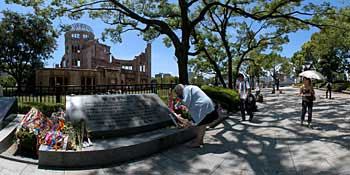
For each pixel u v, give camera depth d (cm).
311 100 891
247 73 4397
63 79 3014
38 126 577
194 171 499
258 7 1870
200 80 3691
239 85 1044
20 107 968
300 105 1689
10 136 617
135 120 677
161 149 619
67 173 476
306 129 841
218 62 2880
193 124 735
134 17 1349
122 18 1583
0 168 488
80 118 616
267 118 1092
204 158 568
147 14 1555
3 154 554
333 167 499
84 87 1216
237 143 683
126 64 4531
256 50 2941
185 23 1370
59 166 502
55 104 993
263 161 548
